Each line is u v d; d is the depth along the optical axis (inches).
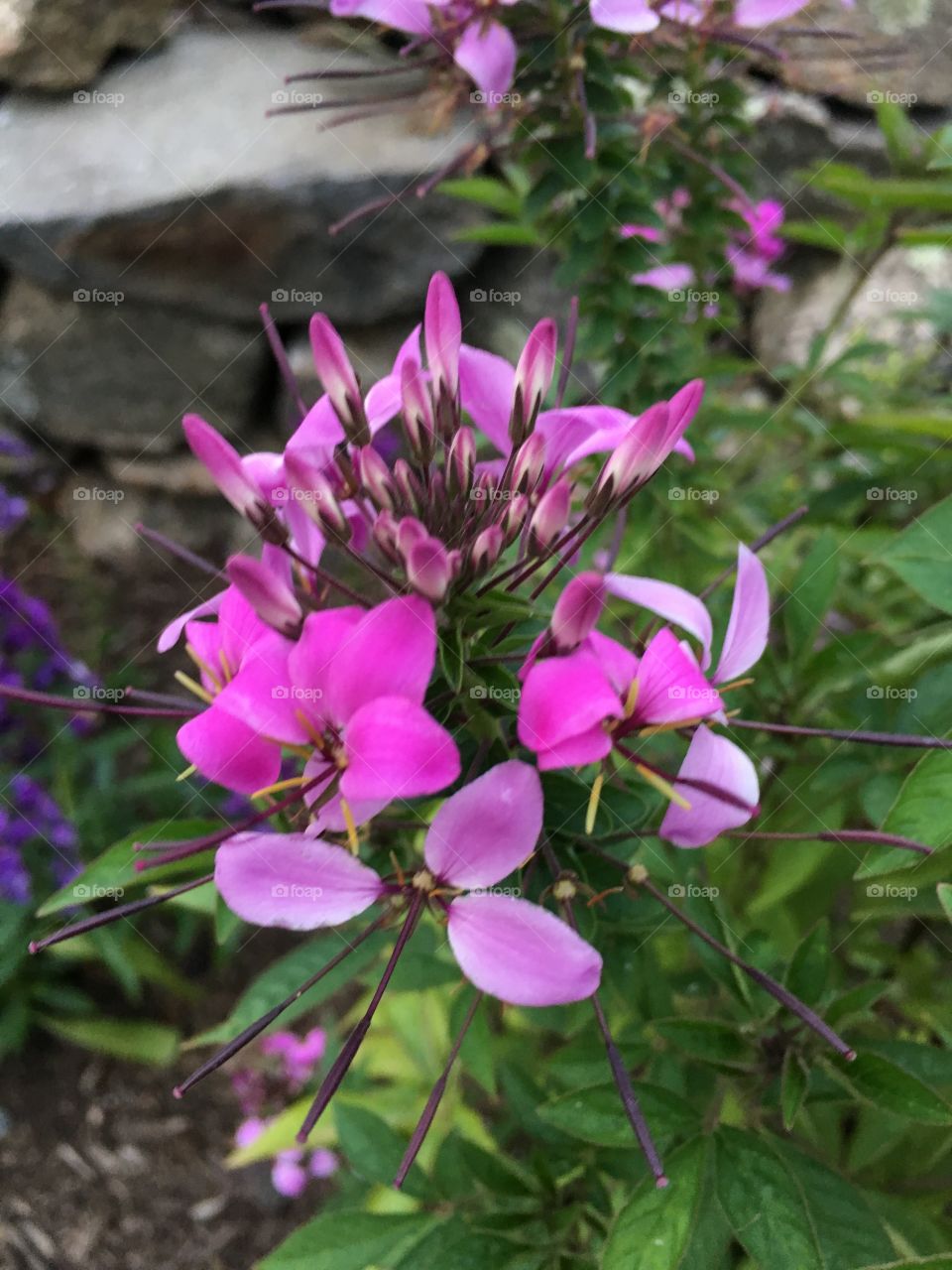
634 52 10.6
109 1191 15.8
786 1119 6.9
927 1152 9.1
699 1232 7.5
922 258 20.3
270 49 20.4
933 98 18.1
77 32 19.4
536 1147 8.8
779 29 11.3
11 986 16.5
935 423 10.2
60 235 19.0
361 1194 12.4
